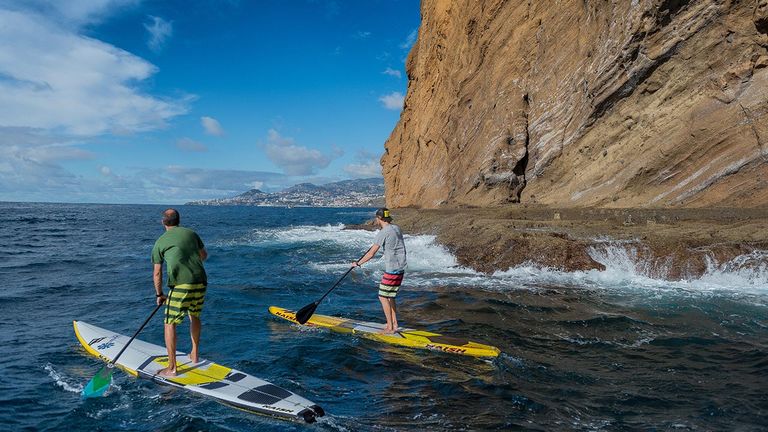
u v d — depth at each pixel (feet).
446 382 17.12
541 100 76.13
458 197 89.71
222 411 15.11
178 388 16.79
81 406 15.33
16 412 14.75
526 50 80.94
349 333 23.16
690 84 52.49
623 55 57.77
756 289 32.24
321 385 17.02
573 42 71.92
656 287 33.27
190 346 21.36
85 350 20.67
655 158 53.57
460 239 48.49
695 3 51.60
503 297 30.73
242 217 192.13
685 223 42.11
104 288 35.24
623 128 59.82
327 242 67.92
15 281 38.09
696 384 16.63
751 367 18.17
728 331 23.06
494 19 89.40
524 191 76.95
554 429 13.55
